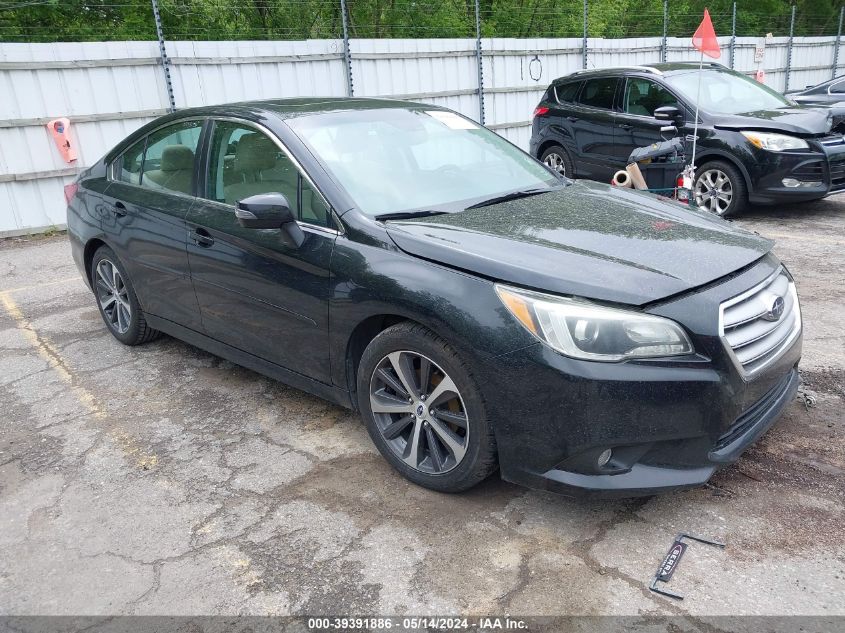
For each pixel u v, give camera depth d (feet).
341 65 36.60
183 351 15.52
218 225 11.76
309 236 10.30
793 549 8.15
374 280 9.34
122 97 30.66
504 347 8.20
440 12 65.00
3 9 46.52
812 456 10.03
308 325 10.49
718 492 9.32
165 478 10.47
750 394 8.45
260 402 12.84
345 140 11.51
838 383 12.21
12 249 27.14
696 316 8.03
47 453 11.41
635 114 28.50
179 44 31.63
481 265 8.61
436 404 9.19
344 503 9.57
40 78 28.45
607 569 8.02
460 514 9.17
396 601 7.72
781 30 83.20
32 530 9.39
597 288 8.05
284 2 56.80
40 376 14.56
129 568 8.53
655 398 7.84
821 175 24.29
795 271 18.98
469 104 42.14
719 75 28.45
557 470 8.33
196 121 13.04
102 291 16.06
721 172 25.77
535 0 72.74
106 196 14.94
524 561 8.21
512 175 12.56
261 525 9.20
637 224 10.03
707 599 7.47
